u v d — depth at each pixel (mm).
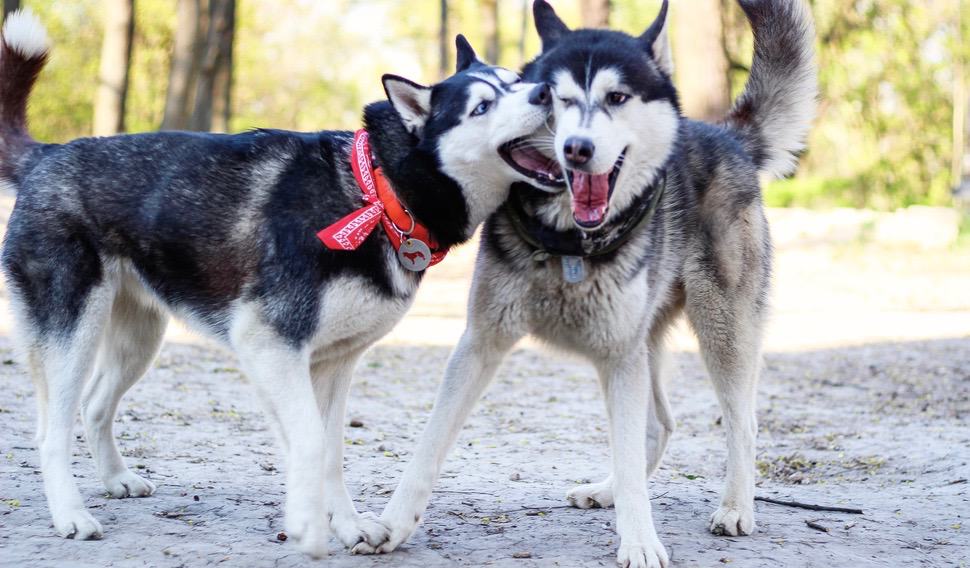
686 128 4266
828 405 7461
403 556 3389
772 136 4832
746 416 4152
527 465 5254
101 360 4121
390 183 3580
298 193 3498
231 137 3721
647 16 31781
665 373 4641
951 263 15891
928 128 28609
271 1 36938
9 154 3990
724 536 3828
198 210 3586
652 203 3688
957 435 6004
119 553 3281
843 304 13328
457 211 3674
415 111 3621
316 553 3156
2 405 5805
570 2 39062
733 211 4289
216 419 5973
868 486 4953
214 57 18469
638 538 3363
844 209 20125
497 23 23922
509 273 3646
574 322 3719
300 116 49500
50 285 3656
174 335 9617
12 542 3361
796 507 4363
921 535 3883
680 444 6066
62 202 3668
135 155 3734
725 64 16656
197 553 3303
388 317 3592
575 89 3578
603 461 5441
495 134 3516
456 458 5367
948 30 28109
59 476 3562
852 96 27094
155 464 4699
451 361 3674
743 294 4258
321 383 3674
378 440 5773
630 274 3605
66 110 31547
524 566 3295
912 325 11492
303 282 3385
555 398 7574
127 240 3707
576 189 3400
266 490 4285
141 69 31203
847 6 26641
